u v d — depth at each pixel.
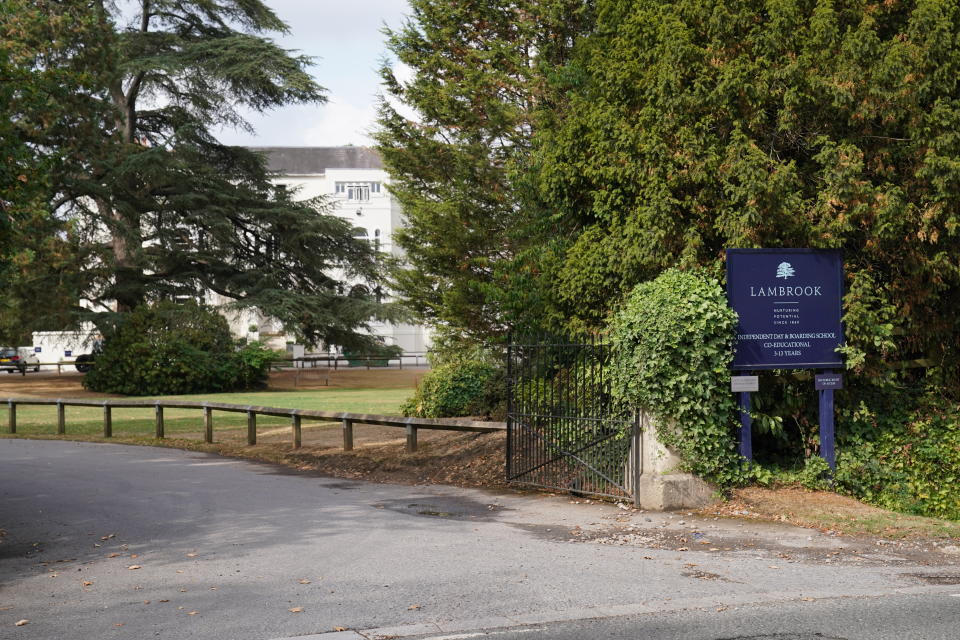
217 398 32.50
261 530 9.15
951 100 10.95
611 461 11.09
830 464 11.14
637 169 11.61
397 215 74.56
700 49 11.12
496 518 9.84
